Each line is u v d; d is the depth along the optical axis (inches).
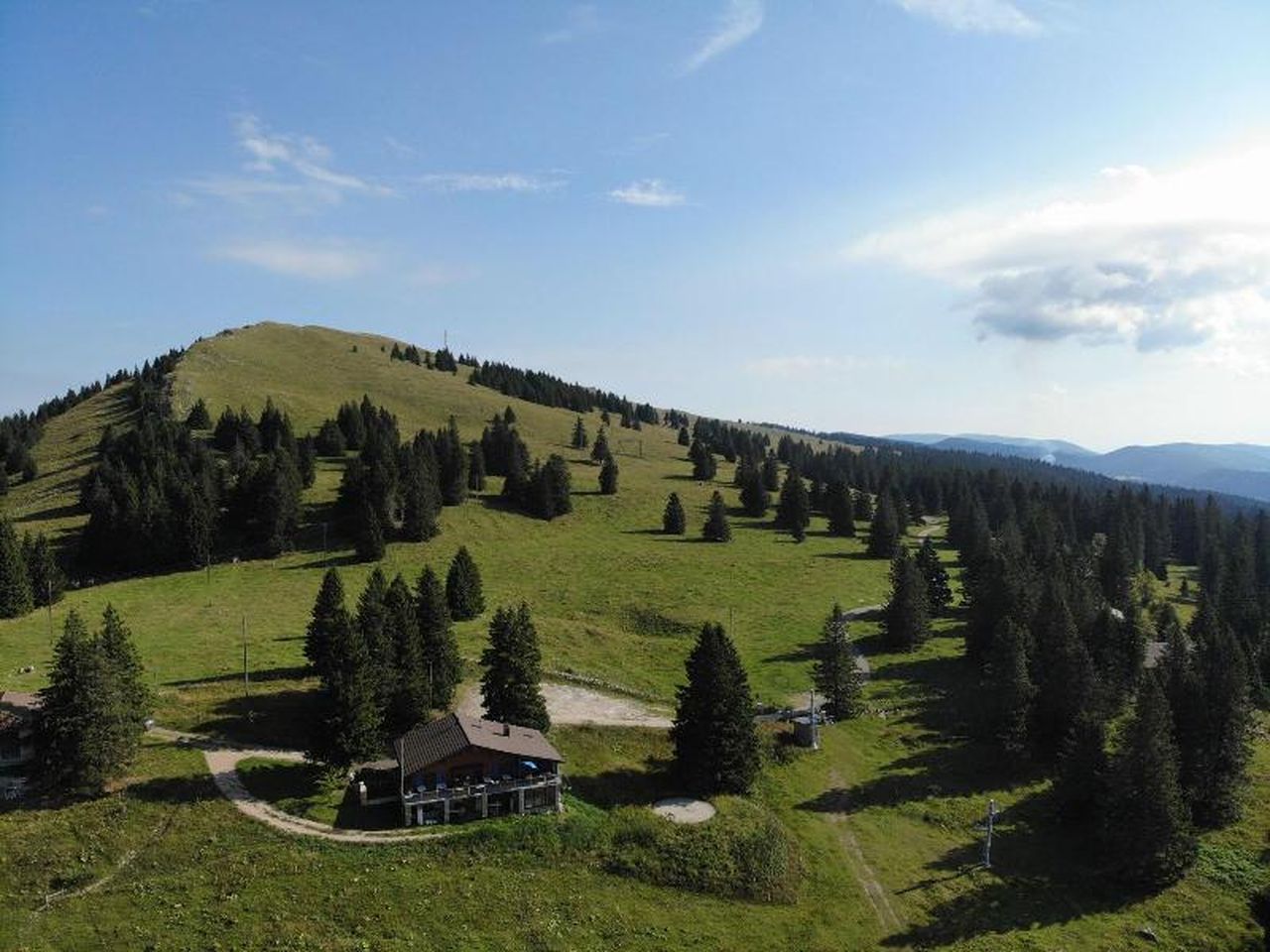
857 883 2970.0
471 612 4958.2
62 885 2452.0
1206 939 2854.3
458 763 2928.2
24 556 4901.6
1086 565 6486.2
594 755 3462.1
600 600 5644.7
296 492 6451.8
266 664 3919.8
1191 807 3521.2
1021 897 3002.0
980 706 4311.0
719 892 2797.7
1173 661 4234.7
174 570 5669.3
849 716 4151.1
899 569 5260.8
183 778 2923.2
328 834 2751.0
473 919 2497.5
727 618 5462.6
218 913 2395.4
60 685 2768.2
